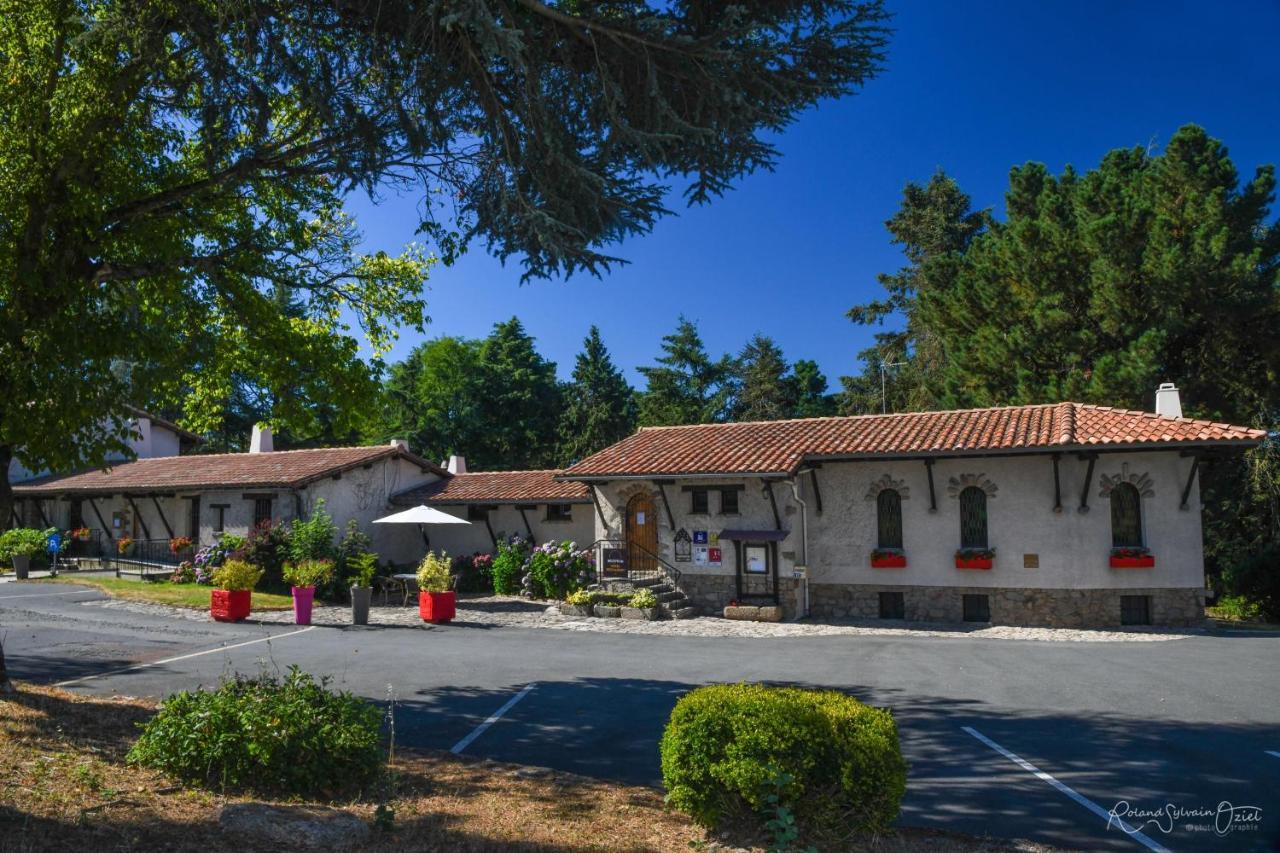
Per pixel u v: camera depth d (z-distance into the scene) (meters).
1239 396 25.62
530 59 7.18
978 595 18.67
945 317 31.78
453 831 5.52
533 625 18.02
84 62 8.41
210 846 4.90
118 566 26.77
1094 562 17.59
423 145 8.20
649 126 7.70
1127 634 16.44
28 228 8.30
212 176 9.16
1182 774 7.05
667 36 6.91
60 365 8.24
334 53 8.41
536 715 9.38
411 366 51.09
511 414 50.97
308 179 10.48
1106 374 24.12
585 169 7.42
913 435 19.52
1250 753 7.66
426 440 48.25
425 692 10.61
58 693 9.38
